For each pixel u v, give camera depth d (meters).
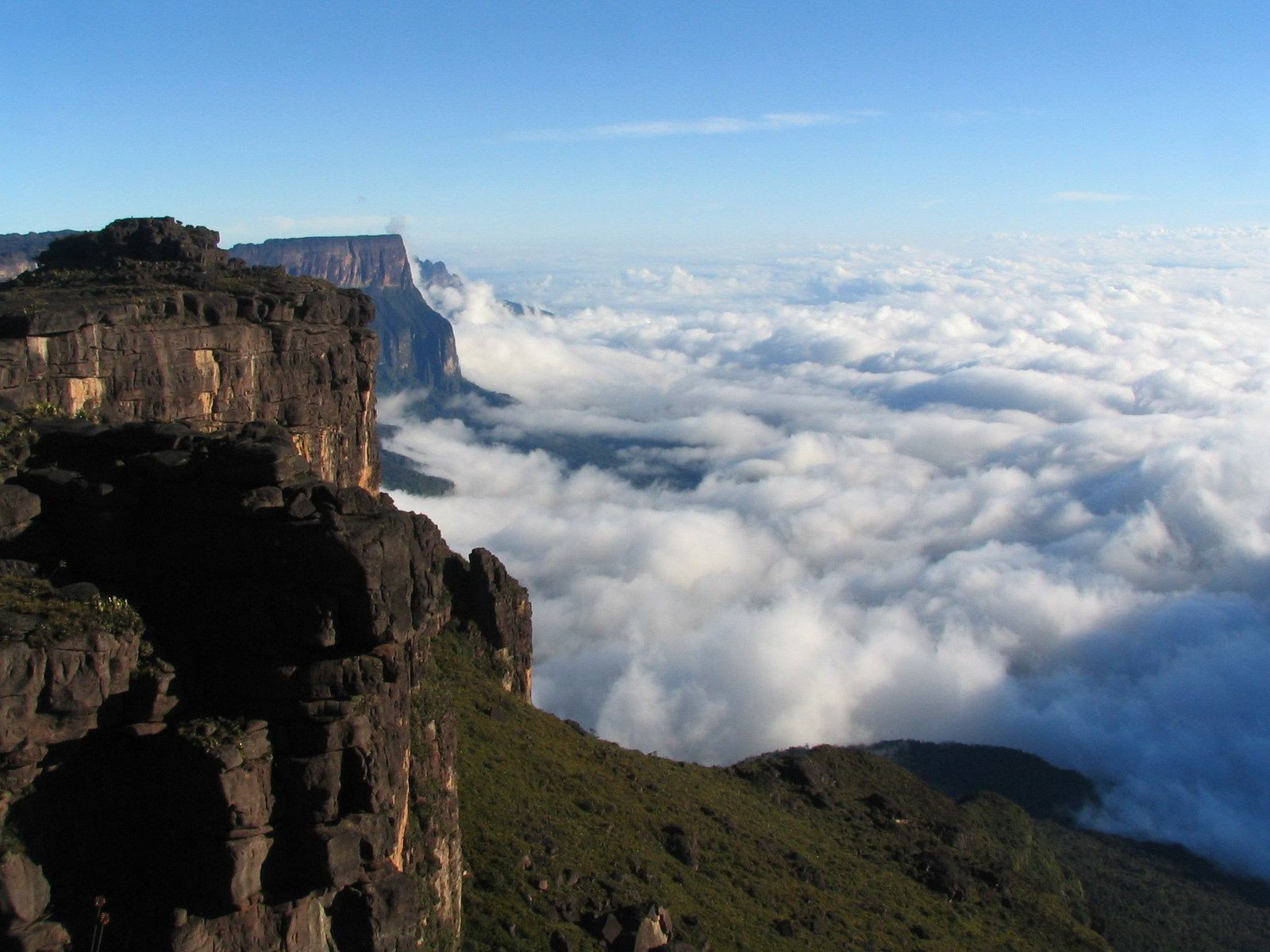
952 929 70.94
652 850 62.66
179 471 34.91
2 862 28.75
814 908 64.38
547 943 47.53
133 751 31.39
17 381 58.38
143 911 30.09
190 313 70.31
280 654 32.50
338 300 81.38
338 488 34.44
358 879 32.28
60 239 88.44
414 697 40.16
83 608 31.84
